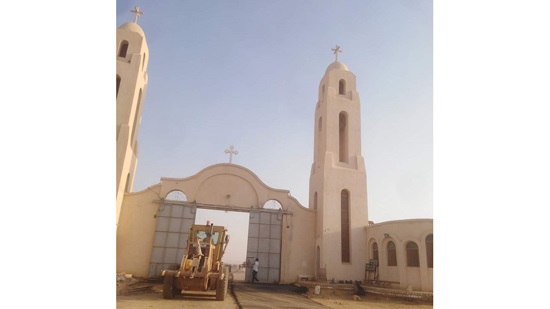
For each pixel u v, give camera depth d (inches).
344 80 888.9
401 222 626.8
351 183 781.3
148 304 357.7
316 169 829.8
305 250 757.9
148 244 682.8
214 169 764.6
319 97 916.6
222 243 457.7
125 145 660.7
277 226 759.1
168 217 705.0
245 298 451.2
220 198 749.3
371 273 695.7
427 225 589.0
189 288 411.8
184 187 737.0
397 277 612.1
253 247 737.0
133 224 686.5
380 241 676.7
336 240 729.0
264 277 722.2
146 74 774.5
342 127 883.4
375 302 532.4
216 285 420.8
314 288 616.7
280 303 439.8
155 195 718.5
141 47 730.2
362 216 761.0
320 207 759.1
